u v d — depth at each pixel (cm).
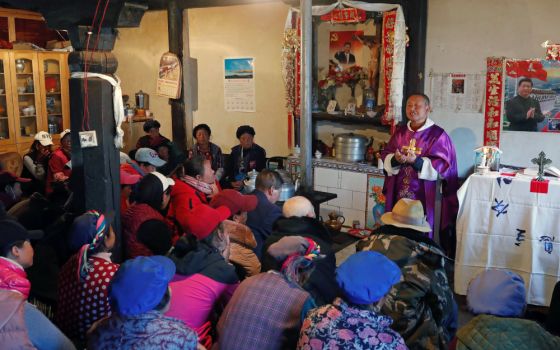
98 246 269
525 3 454
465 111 493
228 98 691
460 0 480
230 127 699
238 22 665
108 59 387
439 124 507
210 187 391
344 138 555
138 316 186
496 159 435
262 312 225
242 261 299
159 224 332
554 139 461
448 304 262
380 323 192
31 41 805
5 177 471
